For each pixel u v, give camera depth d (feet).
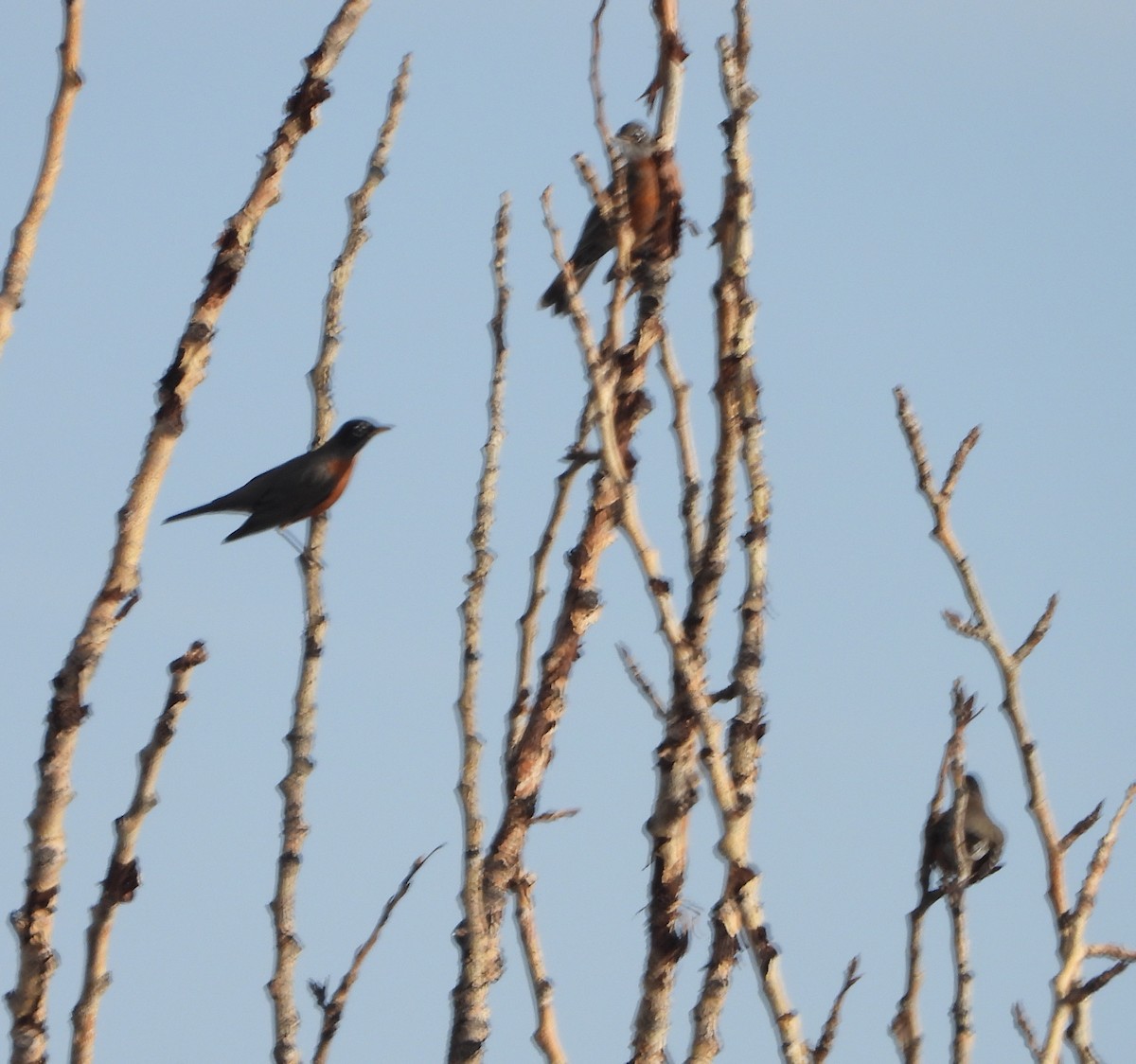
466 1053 37.63
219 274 35.17
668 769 34.14
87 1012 33.45
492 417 43.70
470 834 39.34
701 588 33.86
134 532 33.45
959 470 34.22
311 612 43.32
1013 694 33.40
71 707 32.91
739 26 35.96
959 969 32.81
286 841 40.73
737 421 34.42
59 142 33.42
